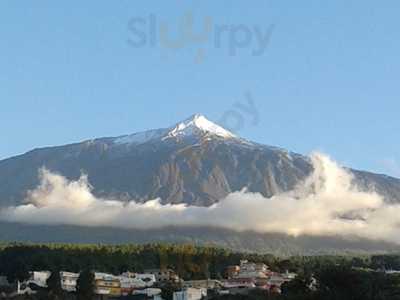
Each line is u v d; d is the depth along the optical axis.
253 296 154.88
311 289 135.50
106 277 193.62
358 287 122.25
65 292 175.12
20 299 162.00
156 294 181.25
